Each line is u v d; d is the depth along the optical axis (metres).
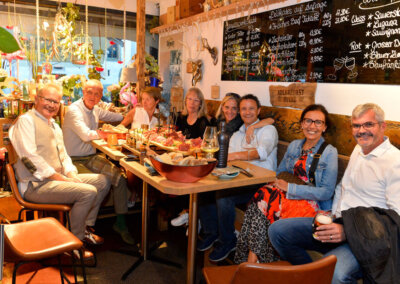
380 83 2.24
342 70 2.50
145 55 4.56
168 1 5.01
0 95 3.64
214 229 2.46
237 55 3.62
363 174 1.92
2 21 4.37
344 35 2.46
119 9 5.09
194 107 3.33
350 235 1.64
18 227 1.85
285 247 1.91
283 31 3.01
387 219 1.65
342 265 1.64
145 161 1.97
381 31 2.21
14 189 2.26
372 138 1.86
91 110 3.42
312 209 2.11
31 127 2.48
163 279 2.38
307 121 2.27
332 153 2.19
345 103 2.49
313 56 2.73
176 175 1.68
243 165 2.20
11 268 2.42
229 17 3.71
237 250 2.21
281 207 2.10
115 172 2.94
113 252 2.75
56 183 2.48
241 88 3.60
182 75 4.74
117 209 2.94
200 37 3.98
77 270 2.44
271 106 3.18
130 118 3.60
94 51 4.99
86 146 3.29
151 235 3.09
